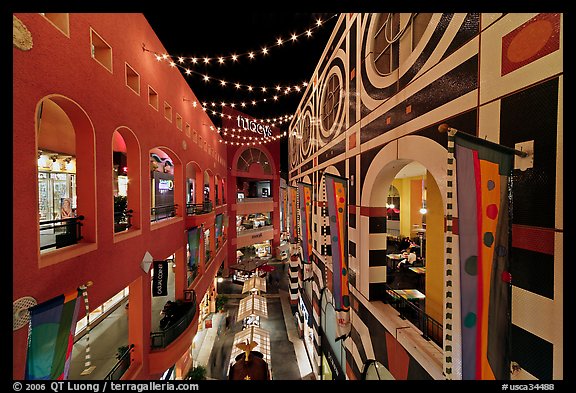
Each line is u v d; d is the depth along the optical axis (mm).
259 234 29797
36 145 3953
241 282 23578
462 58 3924
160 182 14891
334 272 7781
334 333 9914
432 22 4605
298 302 17156
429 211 6039
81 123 5238
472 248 2904
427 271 6070
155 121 8766
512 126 3137
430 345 4750
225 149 25906
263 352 8992
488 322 2873
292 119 22469
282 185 37344
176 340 8188
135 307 7332
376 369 6684
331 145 10805
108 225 5844
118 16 6527
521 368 2988
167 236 9625
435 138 4473
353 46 8398
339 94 9906
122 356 6602
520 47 3051
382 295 6980
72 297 4426
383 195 7035
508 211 2922
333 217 7762
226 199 26000
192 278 12844
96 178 5449
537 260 2855
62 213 9984
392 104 5957
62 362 4254
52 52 4297
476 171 2955
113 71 6230
